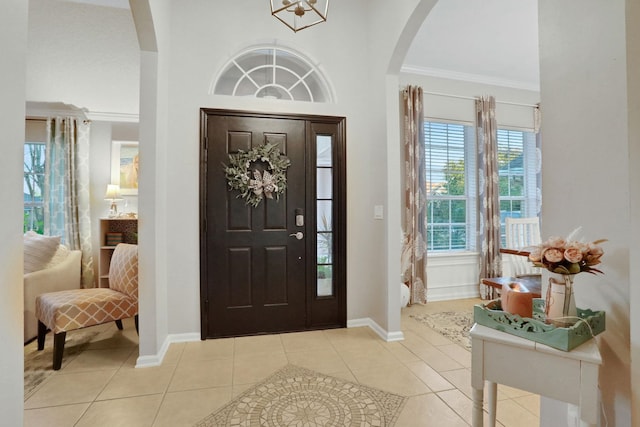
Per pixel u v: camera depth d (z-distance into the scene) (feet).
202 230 8.86
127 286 8.41
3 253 2.47
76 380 6.72
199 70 8.93
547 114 4.29
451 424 5.32
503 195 14.03
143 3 6.48
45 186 12.62
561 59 4.08
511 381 3.47
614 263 3.48
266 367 7.27
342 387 6.42
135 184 13.61
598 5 3.61
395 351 8.13
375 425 5.30
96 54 11.77
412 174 12.23
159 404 5.87
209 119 8.96
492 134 13.23
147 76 7.43
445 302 12.59
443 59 12.18
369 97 9.95
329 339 8.90
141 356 7.39
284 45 9.62
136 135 13.67
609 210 3.52
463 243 13.62
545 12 4.31
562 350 3.15
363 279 10.00
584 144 3.79
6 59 2.51
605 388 3.60
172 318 8.70
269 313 9.34
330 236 9.92
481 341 3.62
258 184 9.20
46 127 12.88
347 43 10.00
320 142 9.82
